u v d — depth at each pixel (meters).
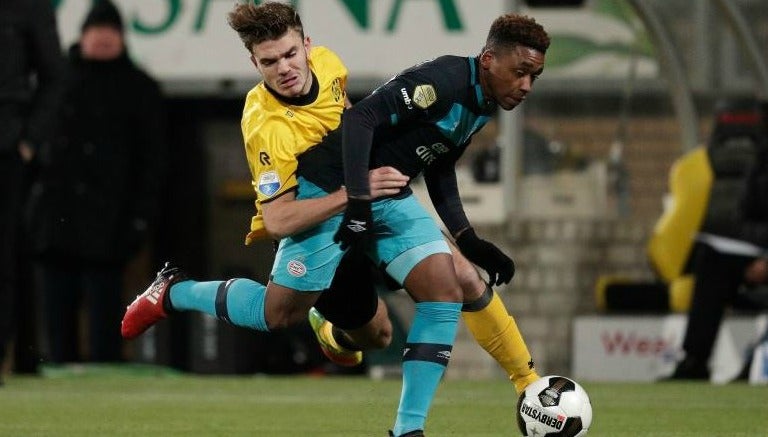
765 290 37.81
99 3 38.91
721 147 38.84
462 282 20.86
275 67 19.95
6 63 30.41
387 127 19.97
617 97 43.97
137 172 39.25
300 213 19.94
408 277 19.64
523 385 21.45
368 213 19.06
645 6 41.78
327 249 20.34
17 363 38.00
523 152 43.84
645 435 22.98
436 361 19.28
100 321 39.31
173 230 49.22
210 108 49.19
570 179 43.81
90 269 39.16
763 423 24.88
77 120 38.62
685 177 39.16
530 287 43.06
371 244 20.14
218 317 21.55
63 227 38.62
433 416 25.80
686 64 44.25
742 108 39.06
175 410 27.14
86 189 38.75
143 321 22.38
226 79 43.72
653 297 39.28
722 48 44.19
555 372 42.72
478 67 19.88
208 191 49.44
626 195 43.88
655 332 38.94
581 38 44.03
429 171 21.36
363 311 21.89
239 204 49.50
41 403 28.58
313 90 20.50
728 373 37.91
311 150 20.44
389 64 43.22
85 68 38.84
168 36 43.75
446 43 43.12
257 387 33.44
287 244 20.53
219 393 31.53
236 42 43.75
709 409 27.45
